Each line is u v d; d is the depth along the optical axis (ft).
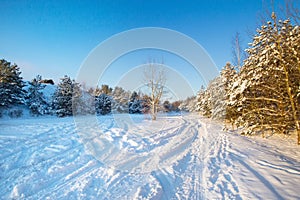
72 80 75.72
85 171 12.36
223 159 14.79
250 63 24.80
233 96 27.02
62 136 25.22
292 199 8.11
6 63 61.77
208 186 9.95
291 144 20.62
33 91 69.82
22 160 14.30
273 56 21.12
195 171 12.34
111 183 10.50
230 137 25.86
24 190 9.61
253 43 23.45
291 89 21.25
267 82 23.15
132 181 10.79
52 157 15.33
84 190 9.61
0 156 15.14
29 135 24.91
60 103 71.31
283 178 10.46
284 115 22.77
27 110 67.26
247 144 20.80
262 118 26.25
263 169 12.07
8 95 60.03
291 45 19.67
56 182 10.59
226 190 9.35
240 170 11.96
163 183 10.51
